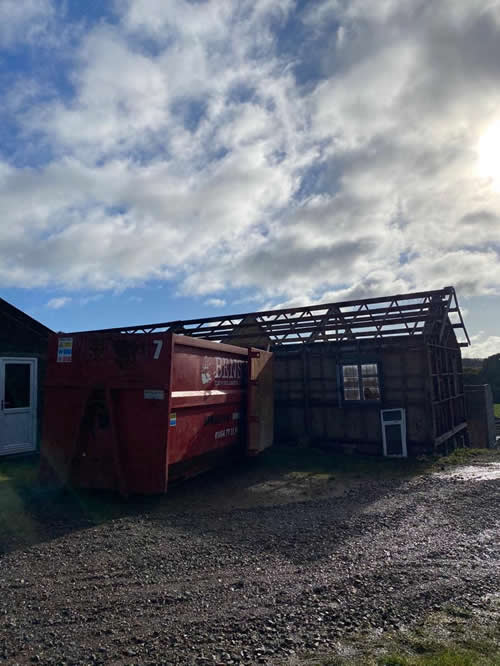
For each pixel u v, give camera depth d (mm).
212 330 17188
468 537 5730
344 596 4137
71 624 3641
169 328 18125
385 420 12586
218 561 4973
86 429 7770
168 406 7426
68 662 3133
